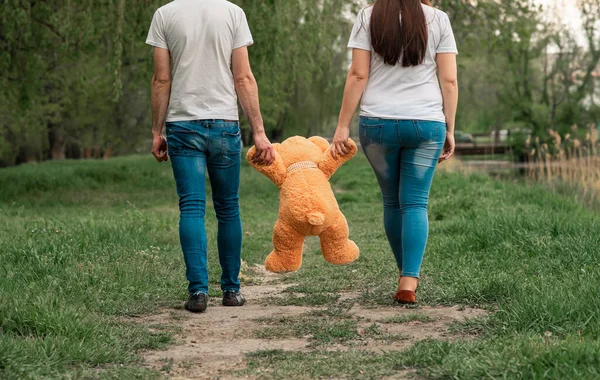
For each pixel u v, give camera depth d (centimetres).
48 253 612
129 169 2339
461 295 479
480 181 1652
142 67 1856
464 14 2025
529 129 4019
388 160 478
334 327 411
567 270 538
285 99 2897
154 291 533
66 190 1814
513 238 668
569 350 300
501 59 3881
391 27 457
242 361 354
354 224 1109
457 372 300
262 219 1217
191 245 477
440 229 846
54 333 375
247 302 514
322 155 482
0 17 1503
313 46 1664
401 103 462
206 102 478
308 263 727
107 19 1512
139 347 382
